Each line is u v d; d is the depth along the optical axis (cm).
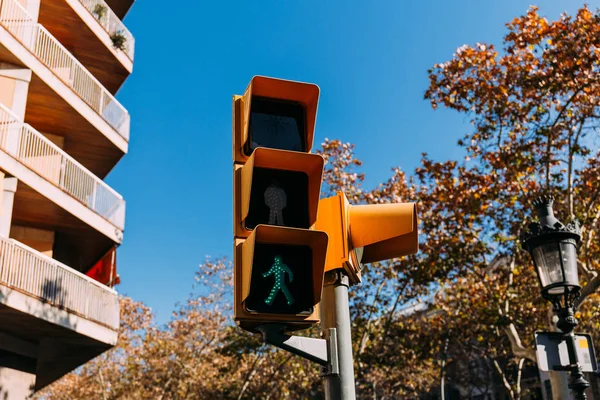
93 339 1870
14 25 1822
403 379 4075
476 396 4803
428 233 2077
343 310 378
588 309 2278
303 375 3447
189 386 3678
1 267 1526
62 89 1967
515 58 1634
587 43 1521
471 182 1842
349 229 394
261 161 370
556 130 1678
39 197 1811
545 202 728
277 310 344
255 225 364
